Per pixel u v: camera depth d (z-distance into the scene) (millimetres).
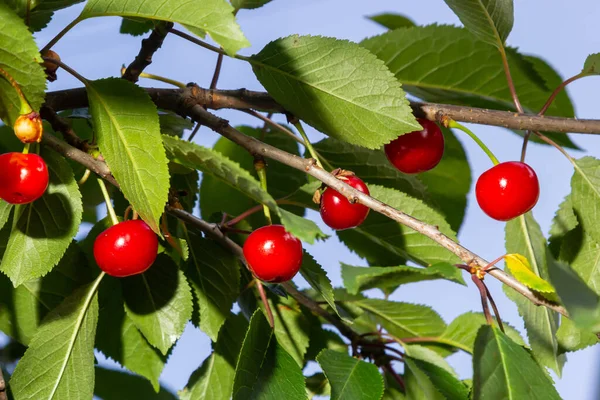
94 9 558
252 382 562
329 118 584
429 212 611
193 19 533
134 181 543
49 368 579
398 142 600
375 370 574
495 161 587
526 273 542
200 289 610
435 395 607
